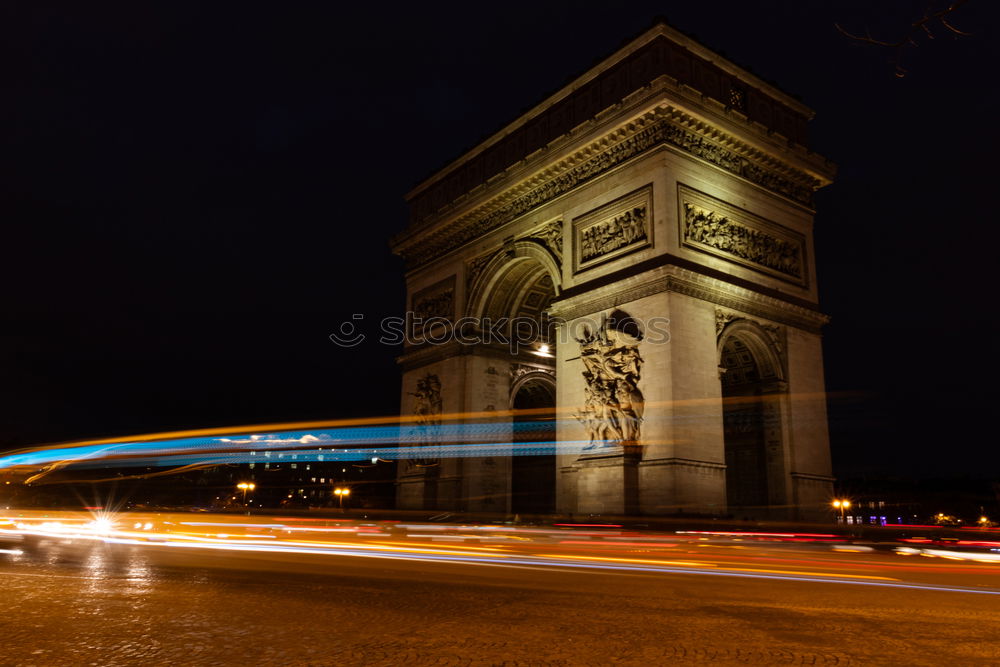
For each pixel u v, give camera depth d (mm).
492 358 81688
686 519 53562
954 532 60406
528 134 78500
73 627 15883
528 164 74438
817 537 53688
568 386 66188
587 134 68000
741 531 55188
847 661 13664
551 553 42250
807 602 21328
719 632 16344
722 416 62781
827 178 73500
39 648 13867
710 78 67375
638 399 59188
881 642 15438
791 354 66688
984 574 31062
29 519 90125
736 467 67000
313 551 41656
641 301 60812
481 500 77188
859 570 32781
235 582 24344
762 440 65562
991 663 13625
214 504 188625
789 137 72188
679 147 62844
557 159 70938
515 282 81000
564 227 70812
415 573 28750
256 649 14031
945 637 16062
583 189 69312
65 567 28266
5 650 13680
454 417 79938
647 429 58062
